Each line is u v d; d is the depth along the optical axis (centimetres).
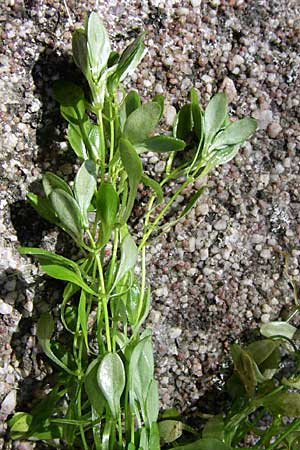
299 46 18
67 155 17
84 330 15
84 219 15
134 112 14
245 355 16
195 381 18
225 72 17
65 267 15
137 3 17
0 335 16
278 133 18
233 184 17
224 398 18
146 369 15
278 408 15
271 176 18
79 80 16
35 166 16
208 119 16
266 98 18
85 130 16
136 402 15
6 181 16
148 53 17
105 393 14
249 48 17
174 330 17
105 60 15
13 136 16
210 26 17
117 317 15
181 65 17
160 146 14
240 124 16
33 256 16
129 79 17
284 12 18
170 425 16
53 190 14
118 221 15
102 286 15
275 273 18
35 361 17
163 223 17
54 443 16
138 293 16
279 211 18
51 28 16
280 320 18
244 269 18
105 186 14
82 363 16
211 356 18
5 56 16
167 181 17
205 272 17
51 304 17
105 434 15
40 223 16
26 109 16
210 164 16
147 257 17
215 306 18
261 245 18
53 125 16
